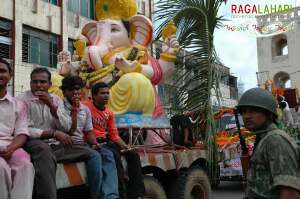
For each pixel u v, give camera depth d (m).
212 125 7.58
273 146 2.48
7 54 17.48
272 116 2.72
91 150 4.55
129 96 6.45
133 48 7.16
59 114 4.49
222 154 8.06
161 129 7.14
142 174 5.65
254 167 2.58
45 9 19.20
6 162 3.71
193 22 8.11
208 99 7.71
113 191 4.59
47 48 19.34
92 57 6.89
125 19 7.52
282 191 2.38
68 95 4.68
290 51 24.23
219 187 11.67
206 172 7.00
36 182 3.83
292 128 12.48
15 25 17.61
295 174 2.39
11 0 17.66
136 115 6.48
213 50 7.92
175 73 7.87
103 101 5.32
